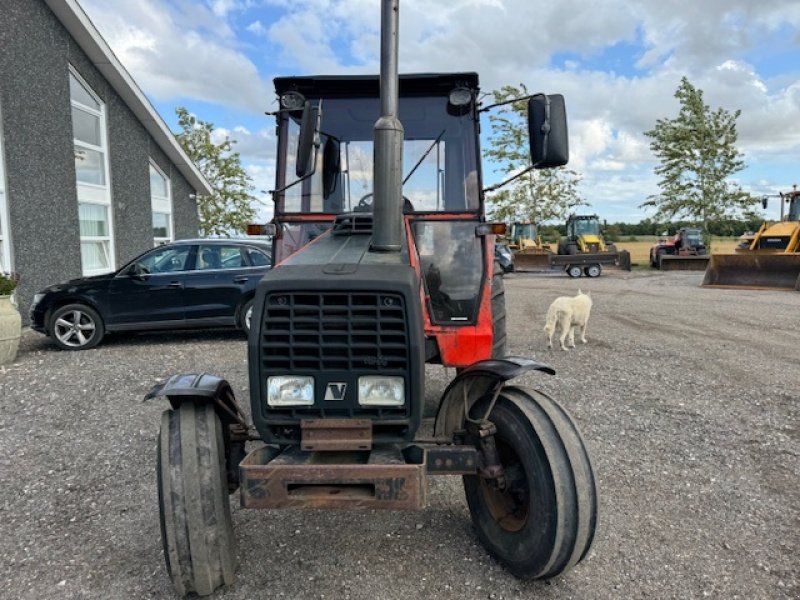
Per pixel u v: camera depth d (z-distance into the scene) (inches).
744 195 1397.6
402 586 124.2
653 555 134.5
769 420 223.8
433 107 184.5
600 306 579.8
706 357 335.6
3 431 221.1
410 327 114.7
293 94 180.5
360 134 186.2
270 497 109.3
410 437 117.6
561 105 152.8
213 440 118.2
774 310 536.4
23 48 456.1
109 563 135.2
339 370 115.7
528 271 1183.6
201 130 1309.1
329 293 114.9
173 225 767.7
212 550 114.6
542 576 121.8
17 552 139.9
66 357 352.2
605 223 1243.8
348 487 111.4
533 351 357.4
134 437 213.9
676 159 1432.1
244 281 385.4
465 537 144.2
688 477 174.9
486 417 128.7
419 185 183.2
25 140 457.4
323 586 124.4
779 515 152.3
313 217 183.2
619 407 239.9
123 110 624.7
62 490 172.2
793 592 120.9
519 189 1470.2
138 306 380.2
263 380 117.0
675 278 978.1
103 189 586.9
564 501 114.5
